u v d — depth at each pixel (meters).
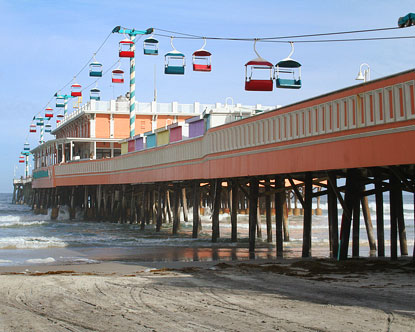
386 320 8.88
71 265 20.56
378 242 20.72
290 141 19.41
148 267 19.38
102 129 67.19
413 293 11.41
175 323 8.98
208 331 8.37
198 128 33.25
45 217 65.69
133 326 8.88
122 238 35.16
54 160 77.06
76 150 73.62
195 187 34.94
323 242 30.58
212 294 11.82
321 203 123.44
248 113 30.75
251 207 24.48
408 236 38.81
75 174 58.84
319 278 14.01
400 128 14.26
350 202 17.56
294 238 34.88
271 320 9.02
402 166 16.72
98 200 55.94
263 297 11.30
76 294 12.20
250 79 22.45
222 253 25.33
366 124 15.48
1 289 12.93
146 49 31.72
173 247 28.80
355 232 19.42
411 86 13.89
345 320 8.92
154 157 38.75
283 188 23.34
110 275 16.23
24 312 10.24
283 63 22.42
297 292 11.89
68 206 66.00
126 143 50.19
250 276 14.90
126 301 11.20
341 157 16.62
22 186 130.00
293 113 19.20
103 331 8.60
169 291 12.37
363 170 19.20
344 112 16.50
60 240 33.72
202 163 29.16
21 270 18.94
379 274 14.47
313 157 18.05
